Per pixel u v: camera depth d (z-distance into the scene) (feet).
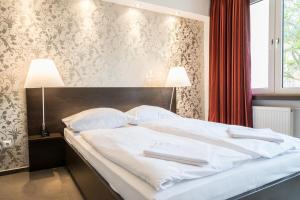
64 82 9.33
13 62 8.41
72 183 7.38
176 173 3.66
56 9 9.07
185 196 3.45
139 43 11.08
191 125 7.99
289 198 4.78
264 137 5.66
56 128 9.18
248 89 10.23
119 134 6.76
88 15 9.72
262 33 10.52
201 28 13.10
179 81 10.96
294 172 5.02
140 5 10.55
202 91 13.19
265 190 4.32
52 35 9.03
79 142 6.82
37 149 8.51
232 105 10.89
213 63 12.02
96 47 9.96
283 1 9.55
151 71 11.53
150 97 11.32
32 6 8.63
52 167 8.83
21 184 7.38
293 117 9.12
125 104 10.61
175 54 12.26
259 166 4.45
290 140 5.95
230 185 3.98
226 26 11.36
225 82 11.44
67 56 9.36
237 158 4.43
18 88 8.57
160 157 4.44
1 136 8.36
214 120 11.96
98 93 9.95
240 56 10.50
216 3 11.89
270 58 10.02
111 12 10.25
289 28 9.40
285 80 9.65
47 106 8.98
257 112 10.07
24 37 8.54
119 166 4.58
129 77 10.87
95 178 5.02
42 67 7.95
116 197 3.98
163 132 7.70
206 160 4.03
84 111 9.07
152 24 11.43
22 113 8.71
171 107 12.05
